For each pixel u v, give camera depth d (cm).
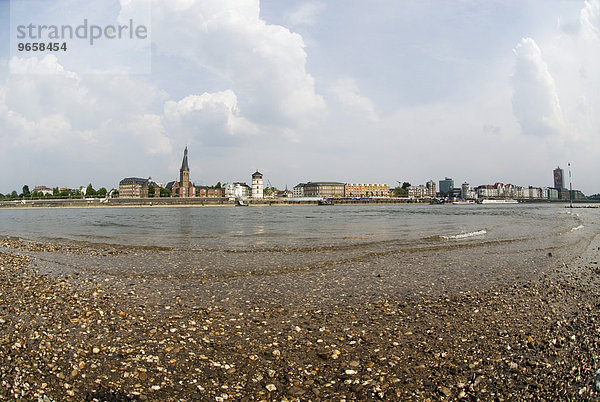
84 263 2003
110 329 976
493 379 727
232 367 770
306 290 1398
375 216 8519
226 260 2059
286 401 650
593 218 7375
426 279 1598
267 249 2483
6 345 861
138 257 2191
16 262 2061
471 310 1159
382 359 809
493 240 3028
